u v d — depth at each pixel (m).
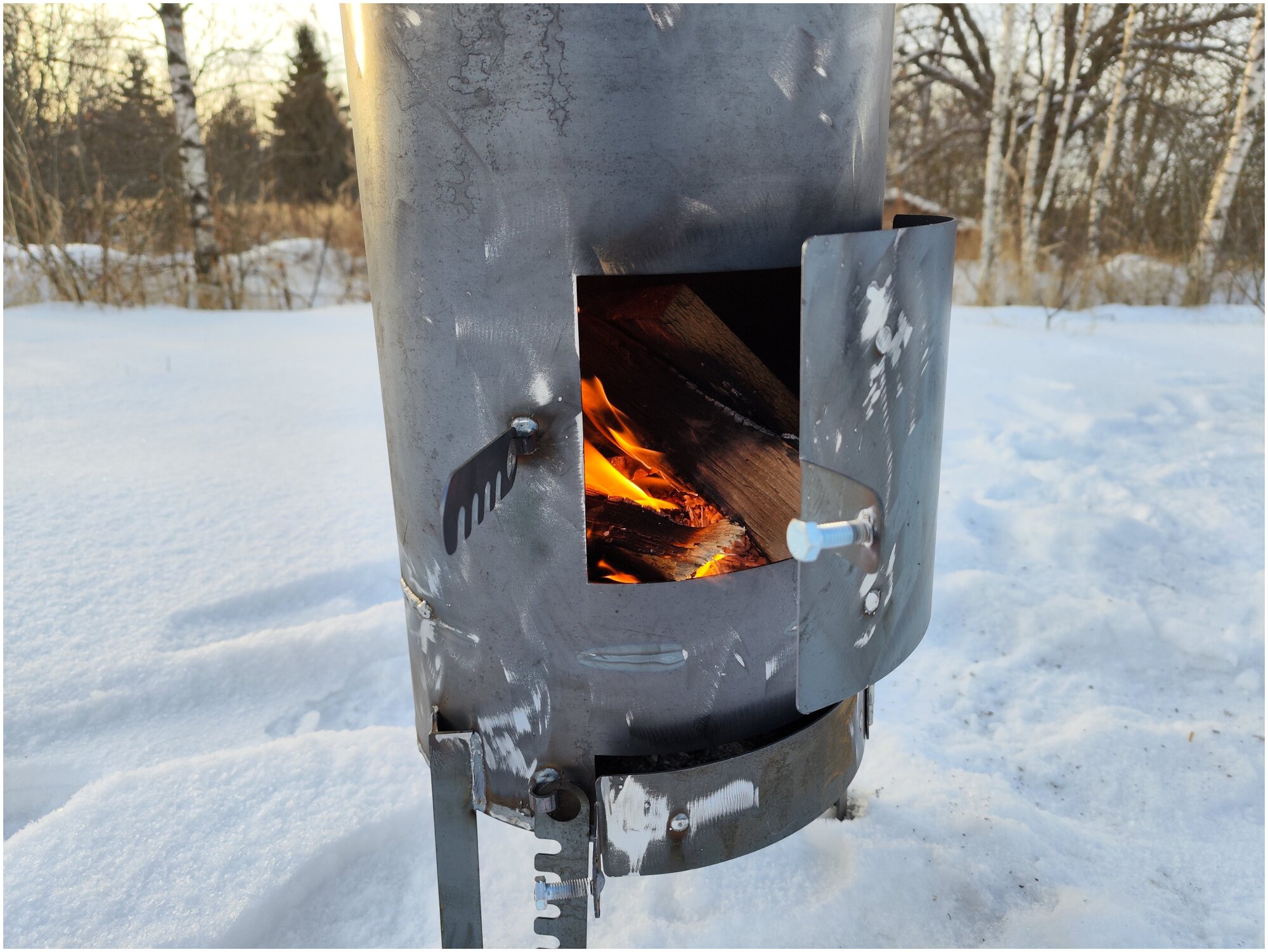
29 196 7.07
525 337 1.03
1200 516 2.90
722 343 1.26
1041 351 5.23
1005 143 9.57
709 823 1.16
